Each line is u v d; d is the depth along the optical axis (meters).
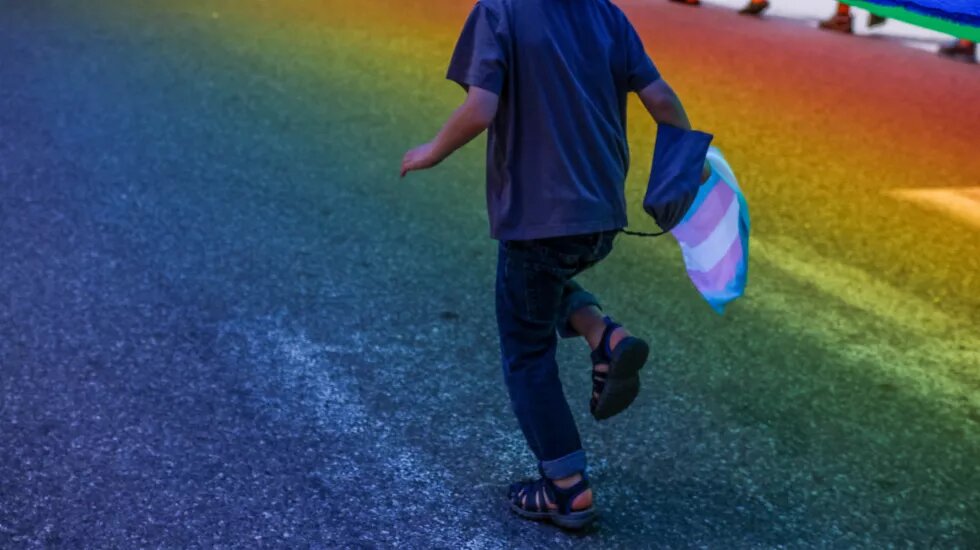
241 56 7.53
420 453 3.18
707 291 3.12
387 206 5.04
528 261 2.68
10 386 3.42
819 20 9.28
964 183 5.66
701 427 3.37
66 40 7.73
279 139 5.87
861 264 4.66
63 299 4.02
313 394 3.47
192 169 5.38
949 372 3.77
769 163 5.88
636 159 5.92
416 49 7.99
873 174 5.75
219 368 3.60
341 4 9.48
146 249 4.47
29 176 5.20
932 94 7.20
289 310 4.02
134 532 2.78
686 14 9.48
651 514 2.94
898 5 6.32
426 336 3.87
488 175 2.71
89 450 3.11
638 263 4.58
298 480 3.02
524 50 2.58
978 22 5.89
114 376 3.52
